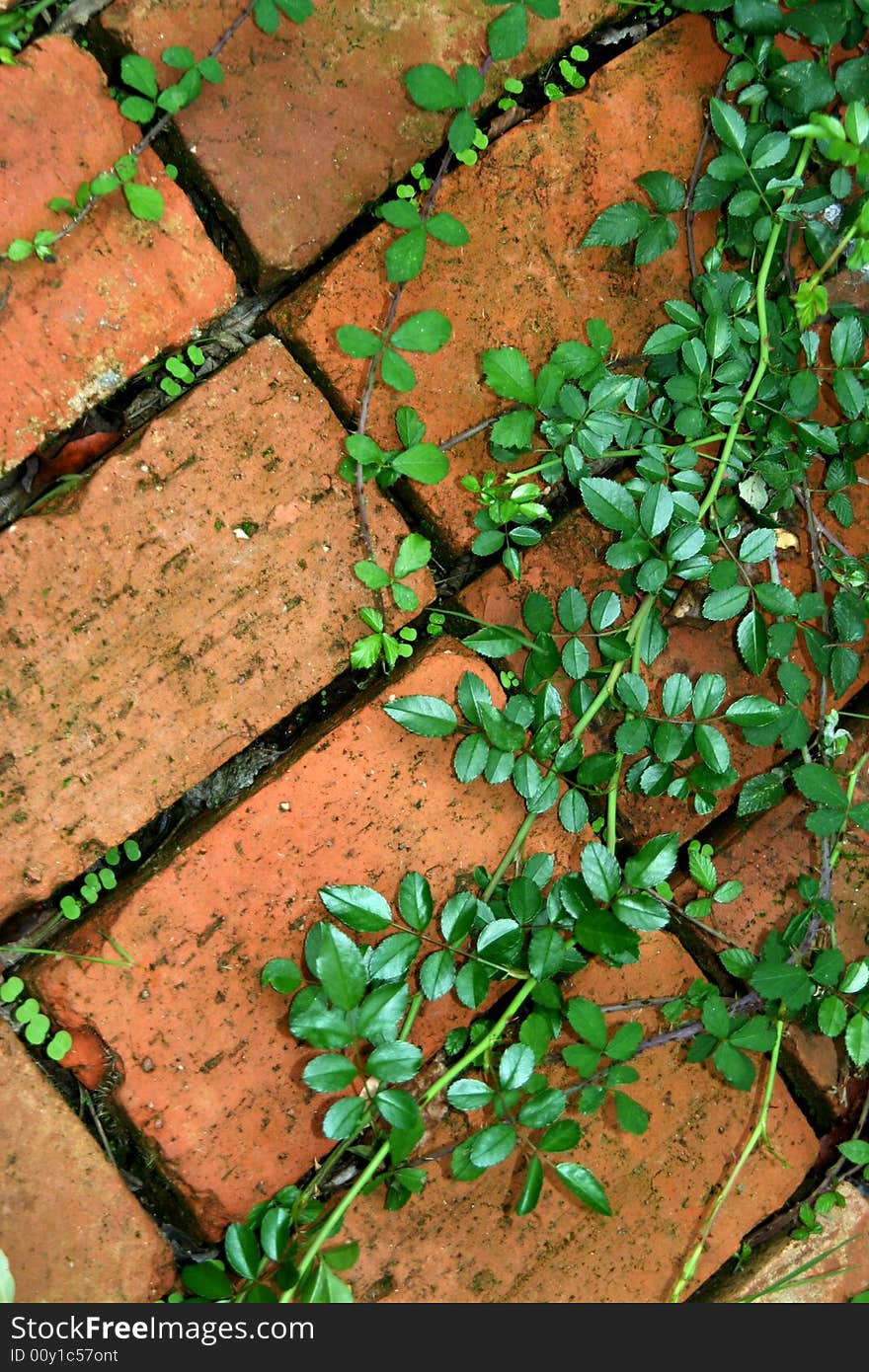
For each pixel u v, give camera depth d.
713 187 0.77
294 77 0.73
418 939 0.71
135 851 0.74
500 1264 0.76
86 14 0.72
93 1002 0.72
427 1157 0.75
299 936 0.74
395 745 0.75
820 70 0.75
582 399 0.74
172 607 0.73
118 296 0.72
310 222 0.74
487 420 0.76
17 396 0.71
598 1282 0.77
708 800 0.76
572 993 0.77
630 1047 0.72
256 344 0.73
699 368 0.75
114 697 0.72
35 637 0.72
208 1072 0.73
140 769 0.73
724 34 0.76
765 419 0.76
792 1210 0.80
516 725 0.73
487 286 0.76
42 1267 0.72
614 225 0.76
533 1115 0.71
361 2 0.74
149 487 0.72
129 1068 0.72
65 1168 0.72
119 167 0.70
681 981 0.78
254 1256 0.70
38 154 0.71
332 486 0.74
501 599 0.77
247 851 0.73
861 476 0.80
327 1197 0.74
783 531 0.79
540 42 0.76
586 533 0.77
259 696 0.74
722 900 0.76
